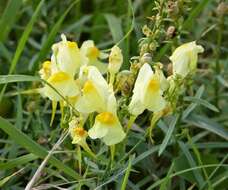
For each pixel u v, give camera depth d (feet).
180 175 1.72
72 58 1.55
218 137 1.94
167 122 1.78
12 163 1.57
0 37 1.95
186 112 1.77
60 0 2.29
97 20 2.23
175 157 1.77
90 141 1.70
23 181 1.75
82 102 1.51
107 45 2.18
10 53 2.16
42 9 2.10
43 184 1.65
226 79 2.05
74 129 1.51
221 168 1.75
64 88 1.53
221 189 1.71
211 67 2.05
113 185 1.72
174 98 1.57
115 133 1.49
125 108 1.52
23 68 2.10
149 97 1.51
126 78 1.54
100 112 1.51
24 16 2.31
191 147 1.77
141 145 1.76
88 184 1.59
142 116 1.94
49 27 2.13
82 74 1.53
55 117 1.90
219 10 1.92
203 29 2.14
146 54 1.55
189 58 1.57
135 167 1.78
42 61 1.90
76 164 1.66
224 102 2.03
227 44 2.22
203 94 2.00
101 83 1.51
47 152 1.55
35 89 1.74
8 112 1.92
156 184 1.59
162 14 1.62
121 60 1.56
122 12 2.27
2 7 2.32
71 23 2.27
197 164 1.77
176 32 1.69
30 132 1.83
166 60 2.05
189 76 1.60
